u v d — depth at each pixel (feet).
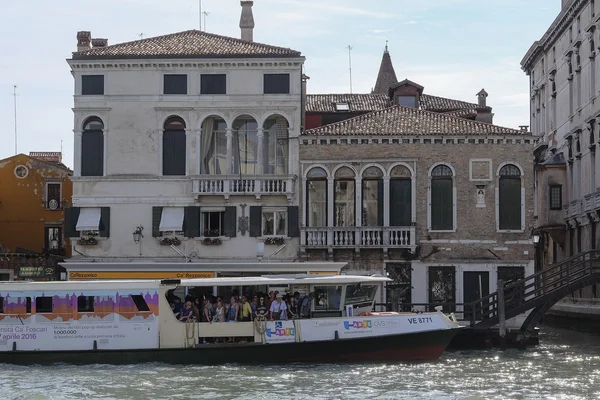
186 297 108.37
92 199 145.18
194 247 144.05
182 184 144.66
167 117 145.38
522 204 141.49
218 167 146.30
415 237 141.28
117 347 104.88
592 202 162.20
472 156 142.20
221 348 104.22
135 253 144.56
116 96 145.38
